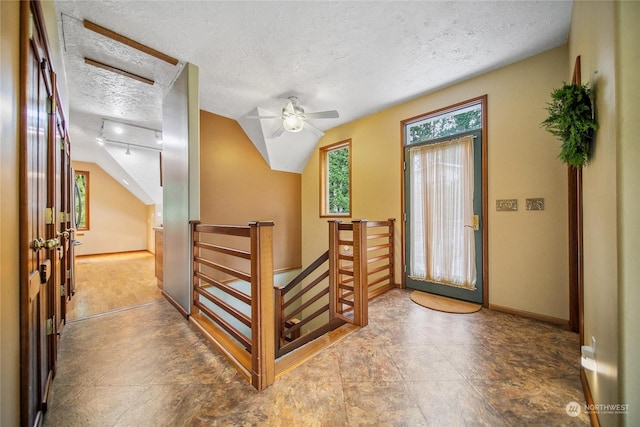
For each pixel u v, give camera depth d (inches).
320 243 191.5
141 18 79.3
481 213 113.7
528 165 101.0
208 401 56.8
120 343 82.8
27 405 38.3
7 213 33.1
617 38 38.7
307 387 61.1
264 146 171.2
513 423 50.4
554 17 80.0
